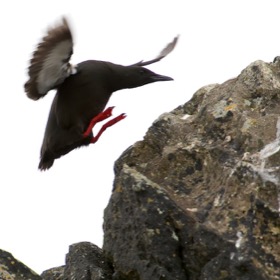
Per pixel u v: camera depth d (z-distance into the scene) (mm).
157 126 14883
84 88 13445
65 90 13477
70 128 13633
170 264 12297
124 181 12891
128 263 12578
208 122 14484
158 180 13922
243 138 13750
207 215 12789
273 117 13969
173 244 12383
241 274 11703
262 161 13047
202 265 12227
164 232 12430
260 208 12266
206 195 13258
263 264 11789
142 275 12367
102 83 13633
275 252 11930
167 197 12633
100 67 13594
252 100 14602
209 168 13734
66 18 12273
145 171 14133
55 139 13820
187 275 12273
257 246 11938
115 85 13820
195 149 14031
